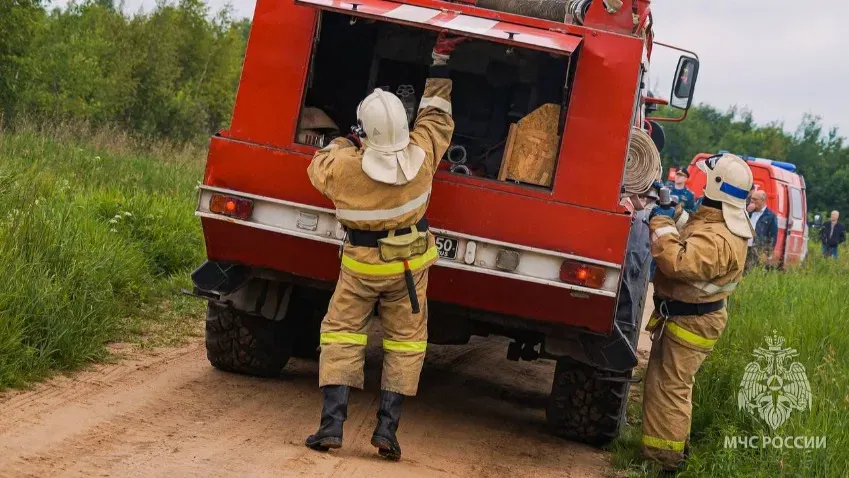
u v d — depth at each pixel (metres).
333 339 5.63
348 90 7.00
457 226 5.92
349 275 5.59
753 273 14.75
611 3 5.93
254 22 6.05
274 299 6.77
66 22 23.33
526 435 7.08
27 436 5.07
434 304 6.32
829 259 22.27
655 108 10.21
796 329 9.39
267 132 6.03
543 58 6.68
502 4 6.73
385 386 5.68
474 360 9.59
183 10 25.95
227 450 5.34
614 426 6.88
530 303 6.04
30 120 16.64
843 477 5.71
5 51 18.42
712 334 6.40
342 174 5.50
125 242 9.72
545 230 5.87
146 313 8.77
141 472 4.74
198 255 10.66
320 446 5.59
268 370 7.27
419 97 6.95
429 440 6.45
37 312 6.77
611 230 5.82
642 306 7.57
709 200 6.38
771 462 6.07
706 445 6.84
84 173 13.09
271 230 6.03
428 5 5.99
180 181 14.40
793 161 69.56
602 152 5.84
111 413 5.77
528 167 6.01
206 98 25.92
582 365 6.80
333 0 5.77
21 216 8.05
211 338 7.11
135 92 22.38
